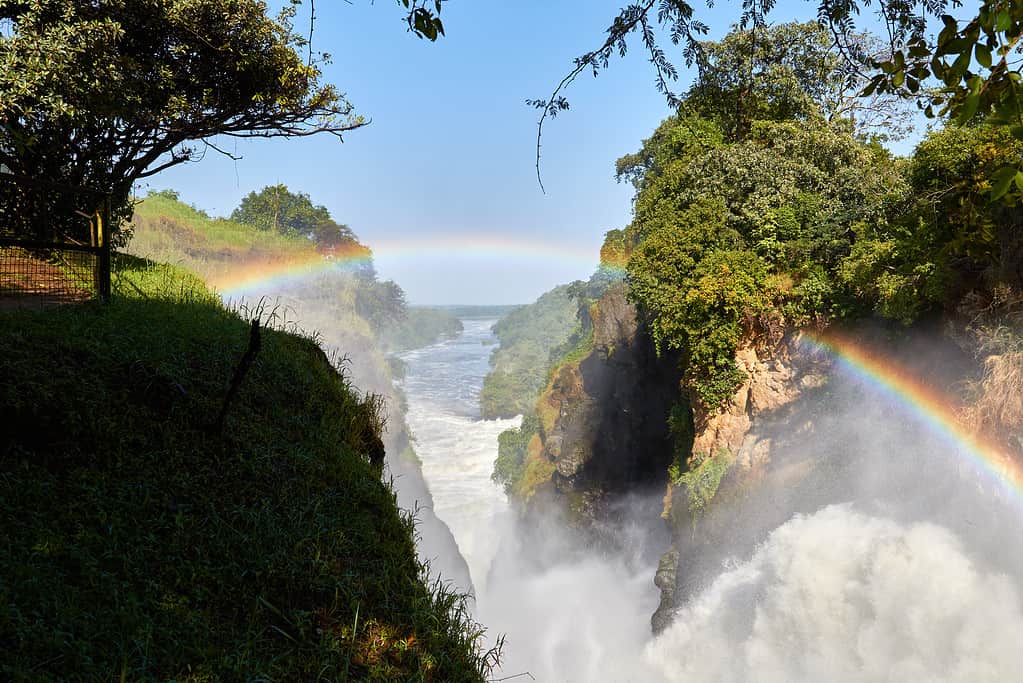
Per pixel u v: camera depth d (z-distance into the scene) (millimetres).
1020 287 12016
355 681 4125
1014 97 2445
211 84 15883
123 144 15094
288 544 5184
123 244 15891
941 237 13500
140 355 6996
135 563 4344
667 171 26594
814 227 19328
